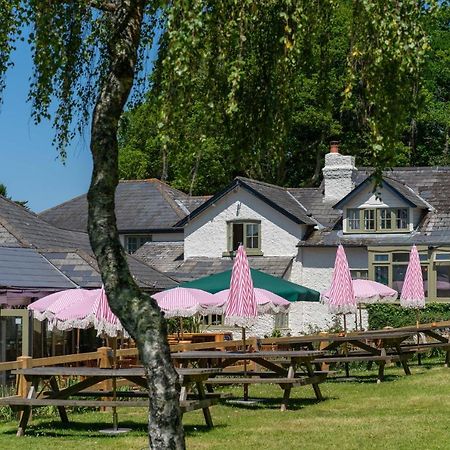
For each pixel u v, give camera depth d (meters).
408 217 38.03
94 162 9.88
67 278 25.20
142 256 42.62
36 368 15.01
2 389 18.33
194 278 39.09
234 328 38.47
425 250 37.19
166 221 43.47
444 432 13.91
